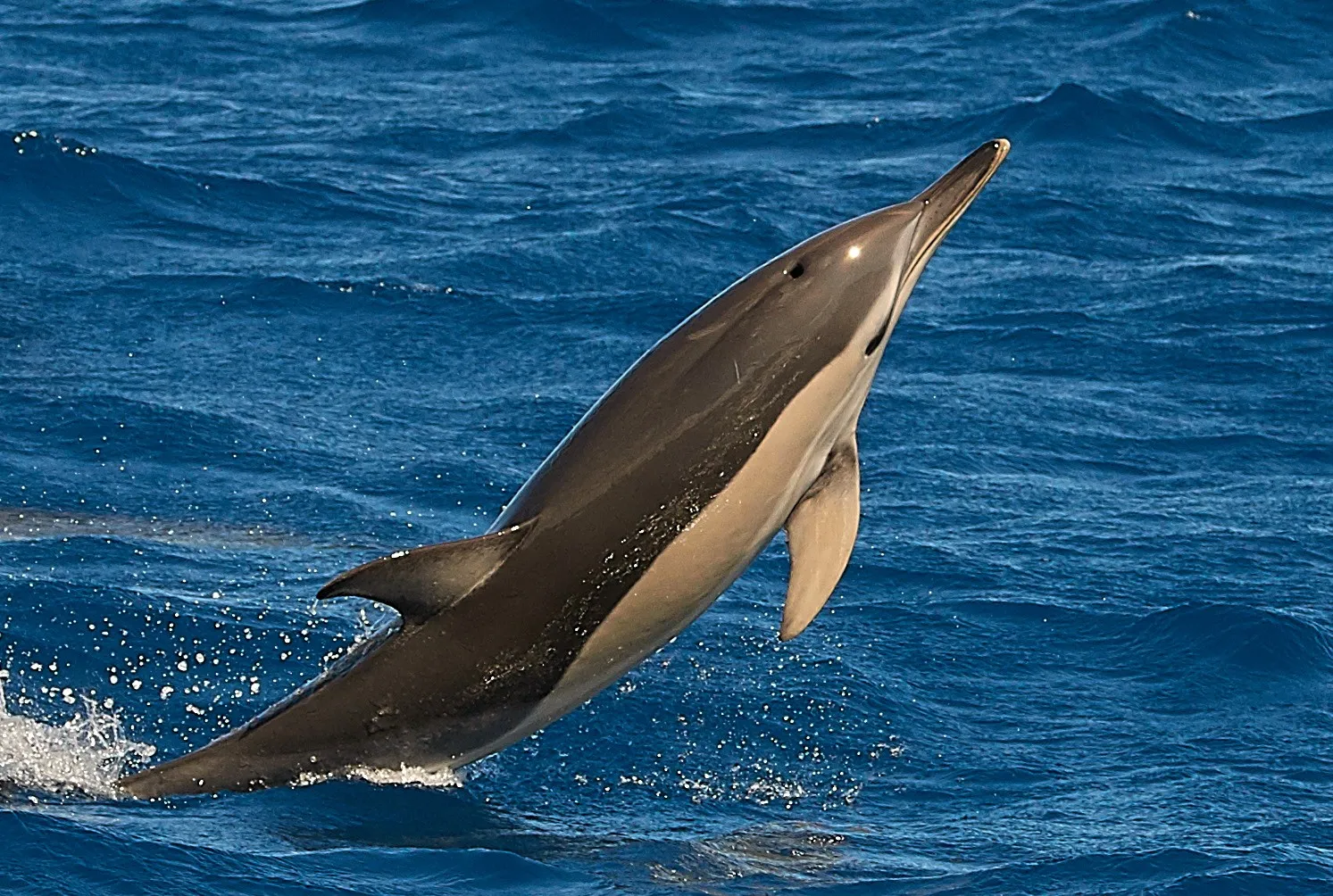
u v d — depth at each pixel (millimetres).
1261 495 45438
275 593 36125
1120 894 24828
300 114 81688
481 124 81312
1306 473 47500
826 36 98812
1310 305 62031
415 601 25703
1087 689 33719
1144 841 26766
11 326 53219
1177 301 62125
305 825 25703
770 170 75875
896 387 52688
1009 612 37062
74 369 49656
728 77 91188
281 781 26859
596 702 31297
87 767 28047
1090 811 28219
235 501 41750
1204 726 32094
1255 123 87062
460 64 92188
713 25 99188
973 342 57375
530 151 77750
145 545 38344
